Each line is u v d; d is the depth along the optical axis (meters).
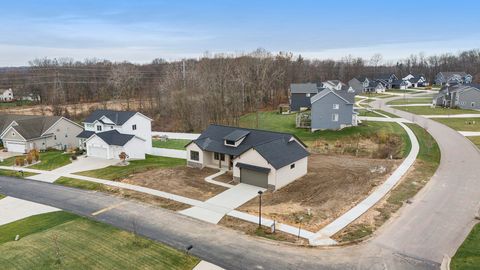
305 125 52.25
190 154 32.62
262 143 27.73
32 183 29.91
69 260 16.42
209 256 16.70
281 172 26.25
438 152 33.84
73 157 37.31
